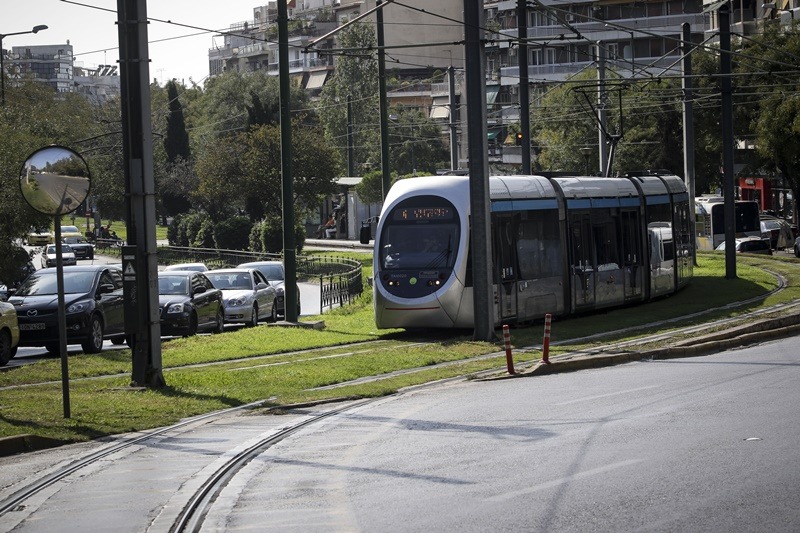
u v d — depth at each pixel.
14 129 73.12
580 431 23.91
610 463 20.20
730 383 31.05
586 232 57.19
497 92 194.50
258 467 21.61
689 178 78.38
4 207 68.88
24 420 27.09
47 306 47.06
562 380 34.28
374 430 25.66
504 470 20.05
